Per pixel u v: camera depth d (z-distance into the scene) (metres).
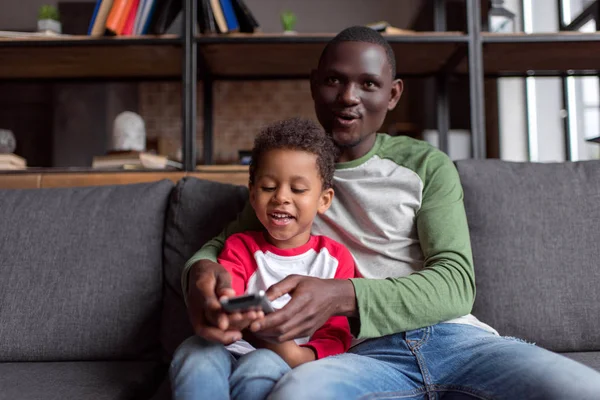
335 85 1.02
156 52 1.69
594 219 1.13
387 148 1.05
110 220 1.15
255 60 1.79
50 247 1.12
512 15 2.06
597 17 1.97
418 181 0.96
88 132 4.37
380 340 0.88
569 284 1.09
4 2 4.44
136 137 1.90
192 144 1.56
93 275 1.10
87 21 4.46
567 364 0.68
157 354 1.10
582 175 1.17
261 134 0.95
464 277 0.85
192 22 1.59
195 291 0.77
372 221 0.96
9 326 1.06
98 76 1.97
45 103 4.36
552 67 1.87
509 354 0.75
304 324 0.72
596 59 1.77
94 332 1.07
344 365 0.75
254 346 0.83
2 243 1.13
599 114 2.76
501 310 1.08
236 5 1.63
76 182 1.52
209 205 1.16
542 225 1.12
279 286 0.73
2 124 4.34
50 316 1.07
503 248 1.11
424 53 1.71
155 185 1.22
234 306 0.67
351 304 0.78
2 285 1.09
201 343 0.75
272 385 0.71
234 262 0.92
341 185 1.00
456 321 0.87
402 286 0.80
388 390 0.78
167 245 1.15
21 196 1.21
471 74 1.57
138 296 1.10
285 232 0.91
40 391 0.85
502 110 2.96
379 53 1.02
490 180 1.16
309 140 0.91
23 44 1.59
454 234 0.89
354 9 4.78
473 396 0.75
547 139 2.95
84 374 0.96
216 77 1.97
